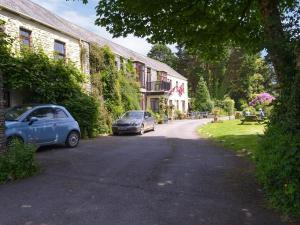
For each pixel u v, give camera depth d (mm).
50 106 13758
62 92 18562
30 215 5629
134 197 6605
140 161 10625
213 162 10305
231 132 20266
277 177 5969
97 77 23297
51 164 10133
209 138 18266
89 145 15289
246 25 13102
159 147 14391
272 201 6035
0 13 16812
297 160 5676
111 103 24531
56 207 6020
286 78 7031
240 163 10031
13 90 17078
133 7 10883
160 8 11328
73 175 8570
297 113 6430
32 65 16969
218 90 63781
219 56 14914
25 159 8438
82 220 5391
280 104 7156
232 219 5402
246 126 25188
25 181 7957
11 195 6789
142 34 12609
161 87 39312
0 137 8562
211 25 12844
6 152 8586
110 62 25078
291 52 7059
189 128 26719
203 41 13570
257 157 7465
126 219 5422
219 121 33406
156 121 32812
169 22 12203
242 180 7863
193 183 7664
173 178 8164
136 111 23578
